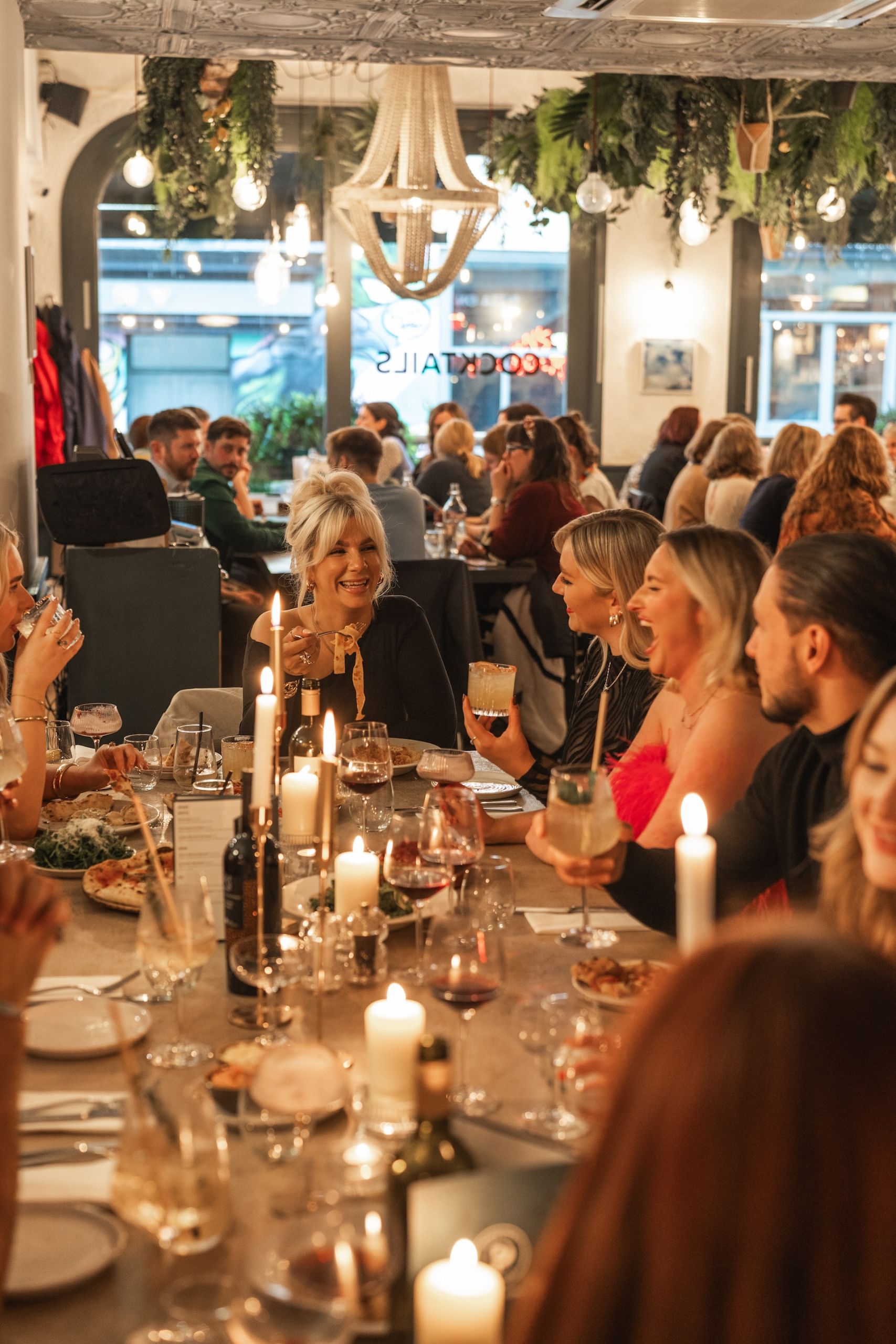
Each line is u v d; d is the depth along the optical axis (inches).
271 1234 37.2
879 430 380.8
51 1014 60.7
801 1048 21.6
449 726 124.6
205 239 346.9
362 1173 41.4
